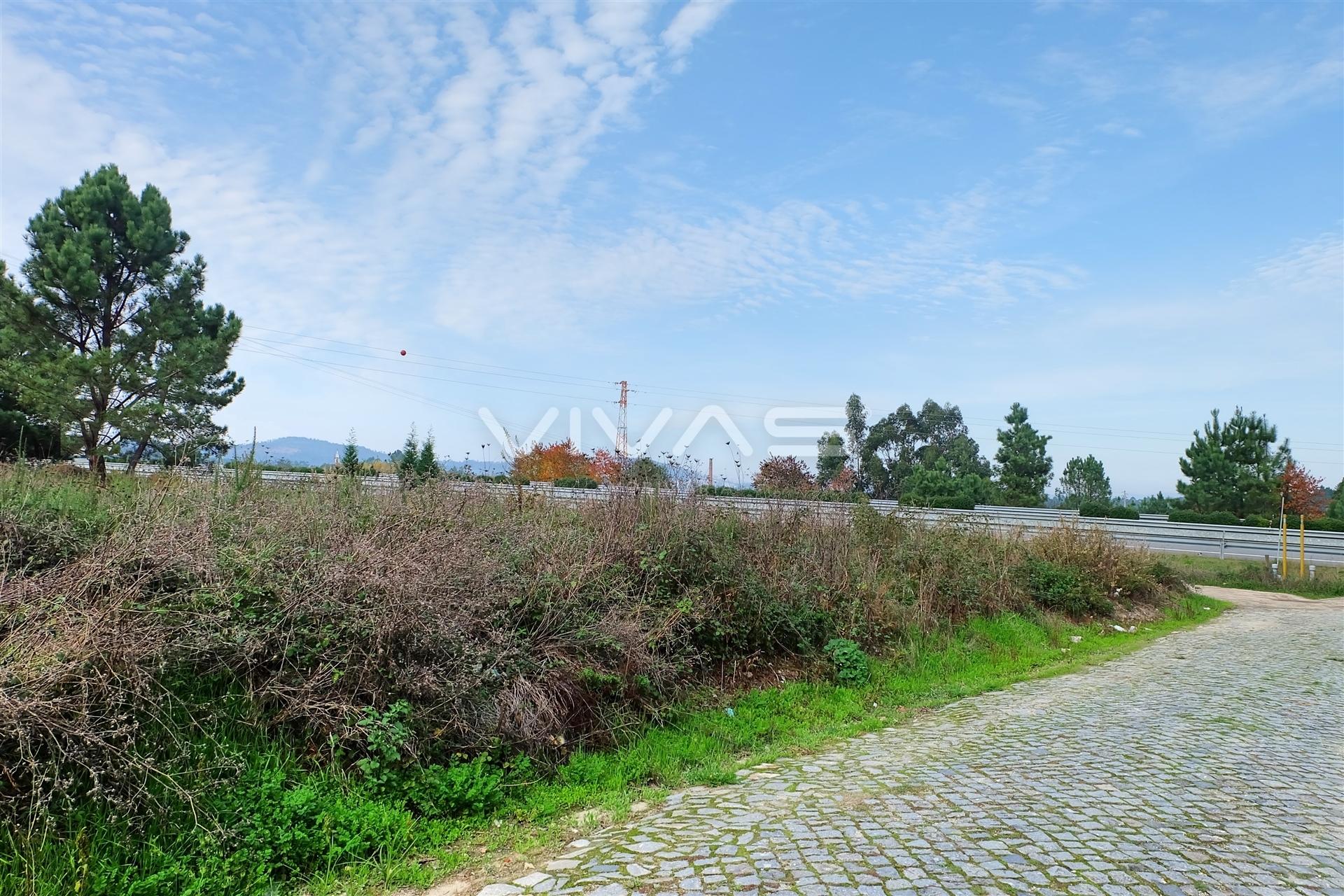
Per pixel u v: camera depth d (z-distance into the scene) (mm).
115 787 3840
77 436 20141
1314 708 7969
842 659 8828
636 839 4465
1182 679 9594
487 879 3998
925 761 6086
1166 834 4465
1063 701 8359
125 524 5527
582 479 11773
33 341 20188
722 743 6602
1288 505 35562
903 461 57719
